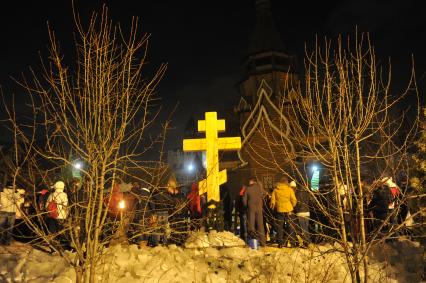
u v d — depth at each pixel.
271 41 43.34
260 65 42.56
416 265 8.05
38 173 4.00
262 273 7.07
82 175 4.25
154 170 4.59
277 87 40.53
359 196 4.34
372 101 4.24
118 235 4.66
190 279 6.62
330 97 4.34
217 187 9.21
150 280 6.12
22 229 8.39
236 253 8.02
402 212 8.33
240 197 9.94
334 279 6.78
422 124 4.84
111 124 4.05
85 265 4.03
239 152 39.03
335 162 4.26
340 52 4.52
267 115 37.47
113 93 4.24
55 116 4.08
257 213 9.34
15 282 5.55
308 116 4.43
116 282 5.81
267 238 10.70
